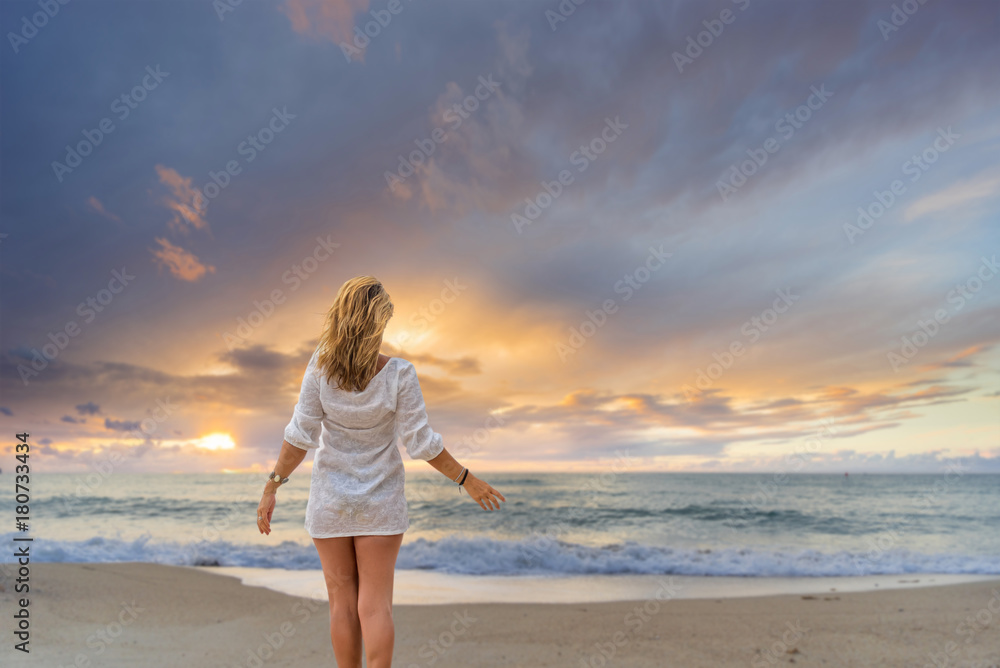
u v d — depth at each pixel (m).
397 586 7.55
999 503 21.33
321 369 2.08
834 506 20.78
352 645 1.95
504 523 16.59
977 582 8.02
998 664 3.98
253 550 10.20
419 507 19.08
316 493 2.06
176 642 4.30
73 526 15.26
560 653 4.27
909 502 21.70
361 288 2.11
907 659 4.12
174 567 8.26
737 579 8.48
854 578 8.63
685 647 4.43
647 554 10.30
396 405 2.09
